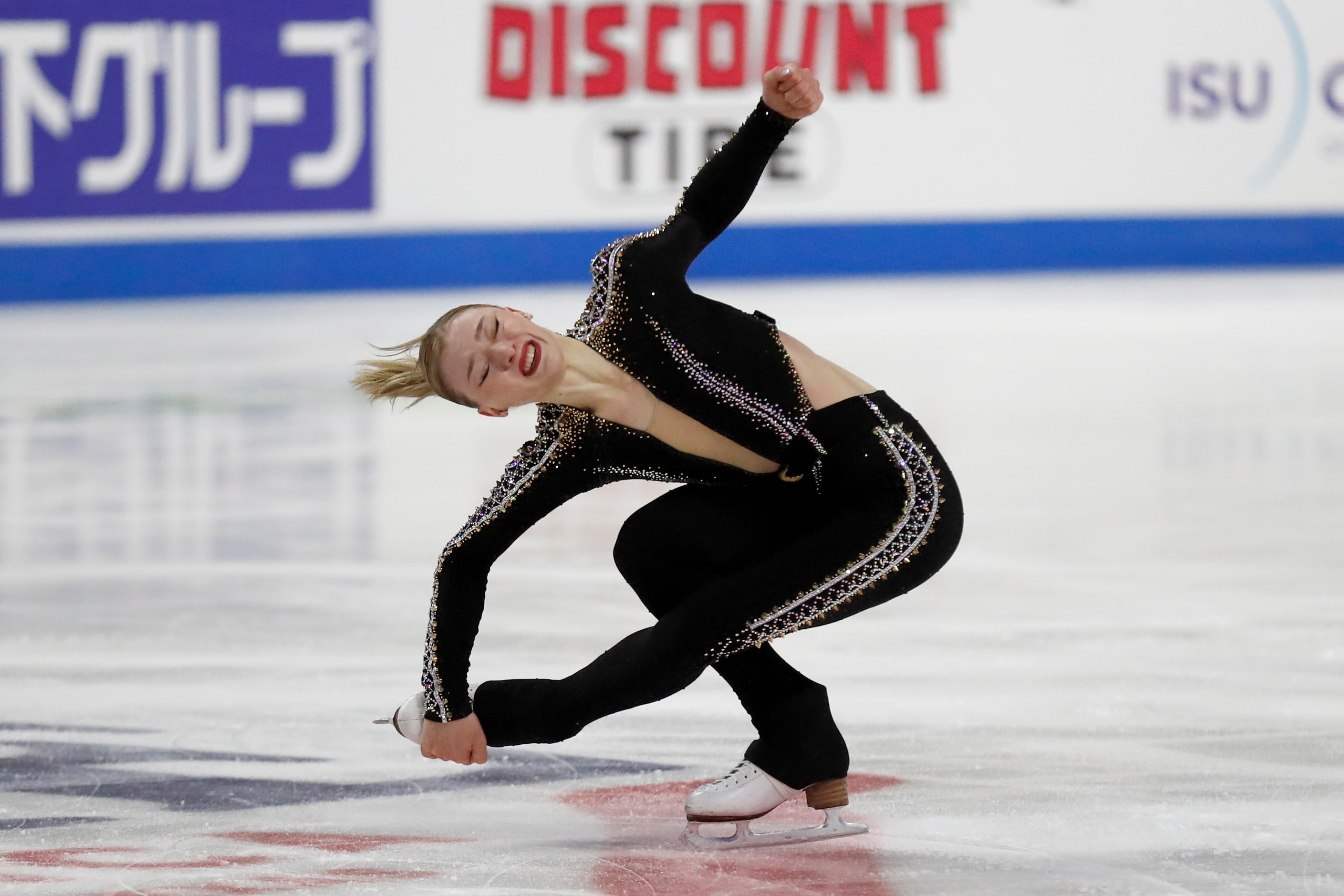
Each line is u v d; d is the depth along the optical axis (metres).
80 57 39.34
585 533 17.83
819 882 8.57
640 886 8.55
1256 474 20.81
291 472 21.80
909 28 43.25
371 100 41.34
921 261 44.06
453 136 41.84
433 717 8.77
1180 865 8.70
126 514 19.23
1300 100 44.53
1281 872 8.58
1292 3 44.09
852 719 11.50
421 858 9.02
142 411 26.42
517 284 42.59
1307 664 12.72
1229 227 44.91
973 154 43.88
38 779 10.43
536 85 42.03
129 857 9.03
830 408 8.77
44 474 21.69
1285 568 15.92
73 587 15.80
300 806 9.92
